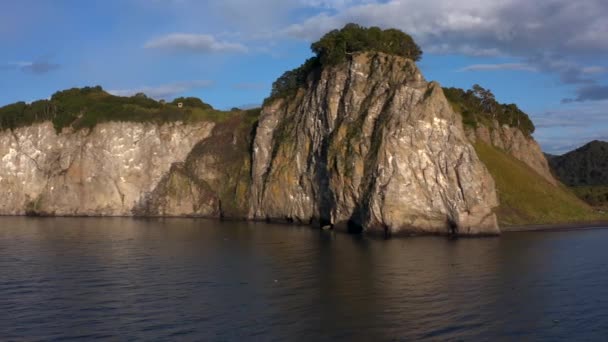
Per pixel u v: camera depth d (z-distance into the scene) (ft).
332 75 321.52
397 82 288.71
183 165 422.00
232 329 101.09
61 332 99.71
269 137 377.30
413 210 257.96
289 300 121.29
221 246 210.38
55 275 149.89
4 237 242.99
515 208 310.86
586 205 351.05
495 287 135.33
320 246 209.97
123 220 358.43
